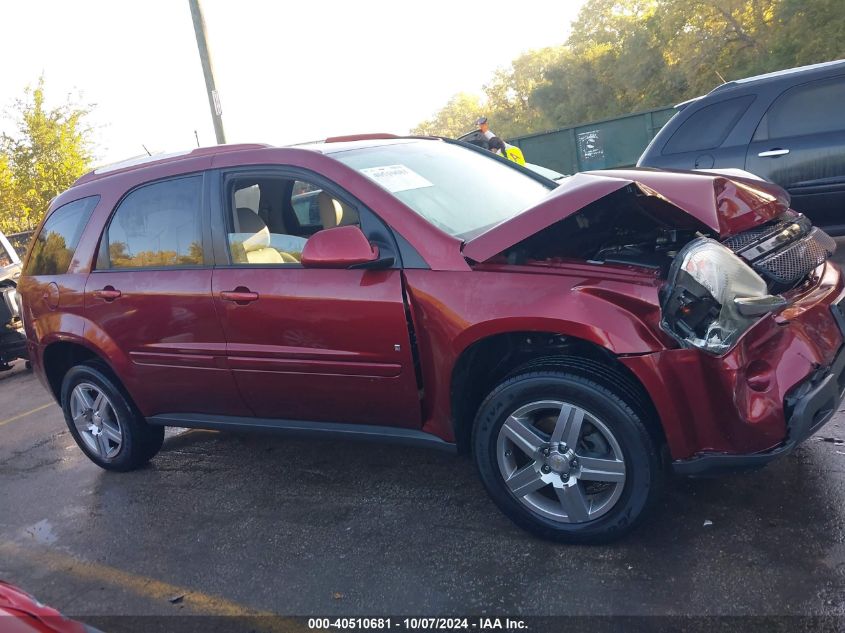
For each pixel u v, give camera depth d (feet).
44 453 18.81
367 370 11.44
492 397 10.41
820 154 20.85
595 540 10.28
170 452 16.98
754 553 9.66
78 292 14.87
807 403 9.22
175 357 13.58
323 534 12.05
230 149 13.55
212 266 13.04
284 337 12.07
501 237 9.99
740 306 9.23
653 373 9.20
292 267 12.09
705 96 23.29
